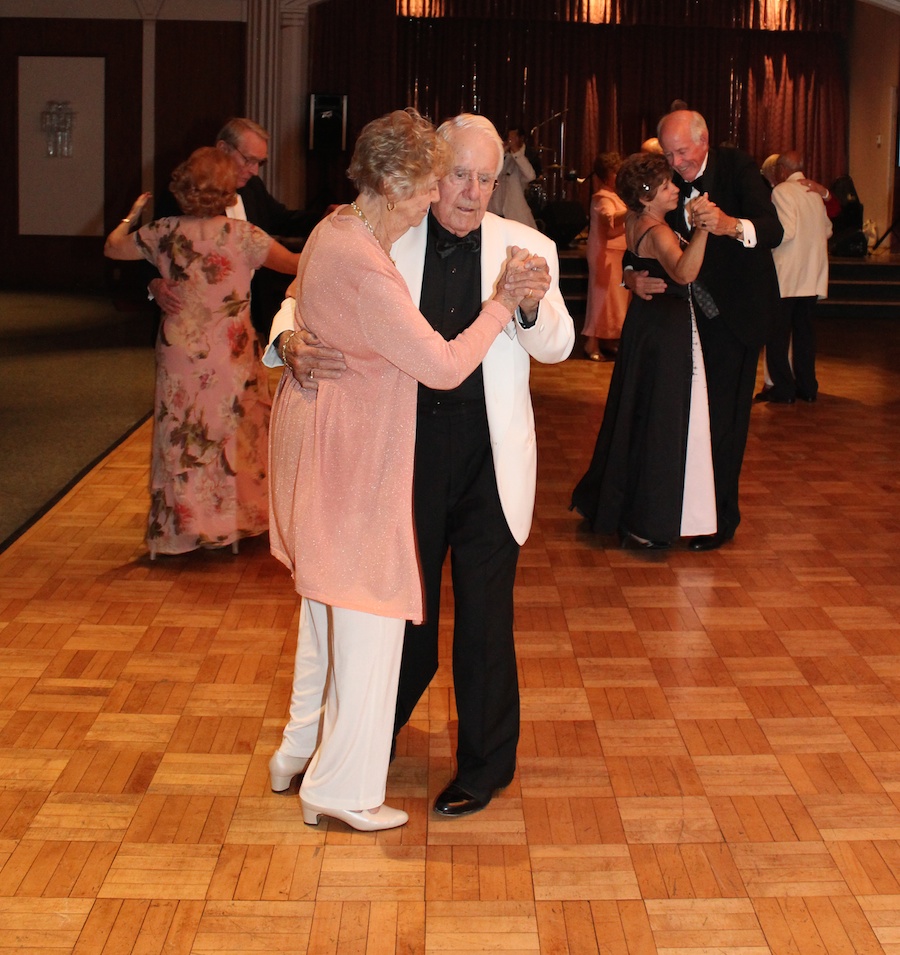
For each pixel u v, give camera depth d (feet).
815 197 23.91
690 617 13.00
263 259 13.98
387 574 7.89
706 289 14.46
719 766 9.70
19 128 44.01
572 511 17.03
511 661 9.02
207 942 7.38
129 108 43.60
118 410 23.03
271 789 9.21
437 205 8.13
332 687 8.39
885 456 20.57
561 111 56.75
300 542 7.90
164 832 8.59
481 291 8.42
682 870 8.23
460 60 56.13
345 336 7.66
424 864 8.26
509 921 7.64
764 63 56.85
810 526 16.46
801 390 25.39
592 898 7.90
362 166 7.51
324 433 7.86
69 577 13.83
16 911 7.64
